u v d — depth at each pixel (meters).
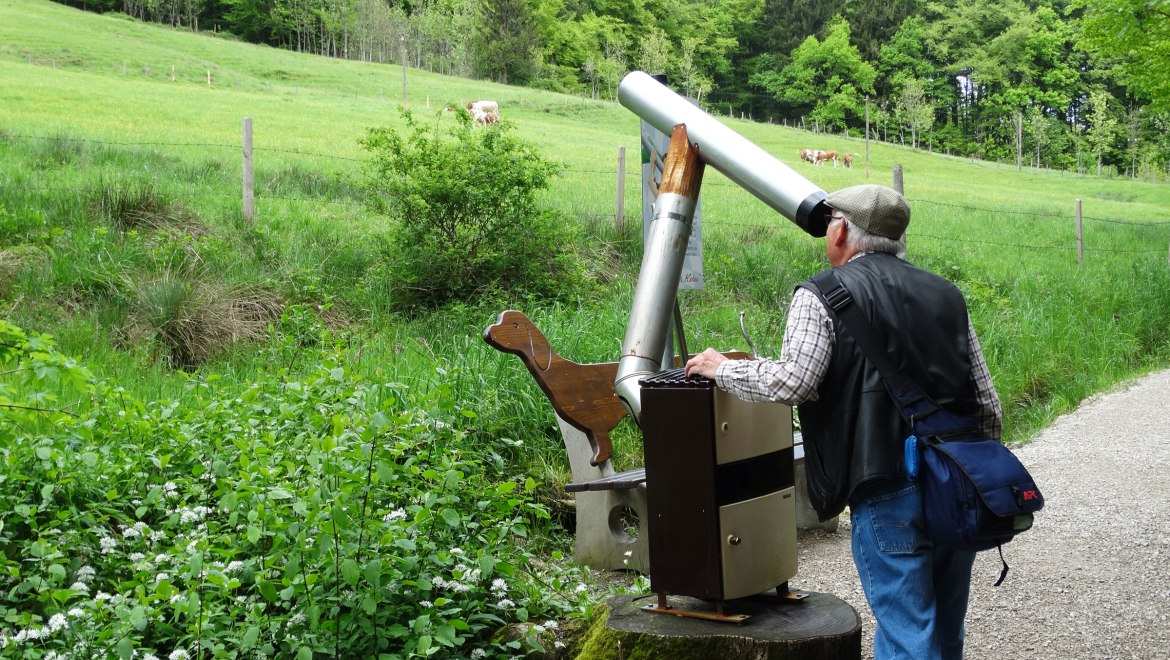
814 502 2.53
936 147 113.00
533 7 114.88
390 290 9.79
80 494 3.96
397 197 10.24
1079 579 4.47
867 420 2.40
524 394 5.98
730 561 2.86
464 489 3.99
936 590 2.72
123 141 20.41
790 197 3.40
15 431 4.50
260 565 3.34
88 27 81.31
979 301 11.34
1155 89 18.23
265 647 2.97
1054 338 10.17
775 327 9.69
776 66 125.00
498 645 3.16
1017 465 2.36
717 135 3.67
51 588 3.25
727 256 12.53
